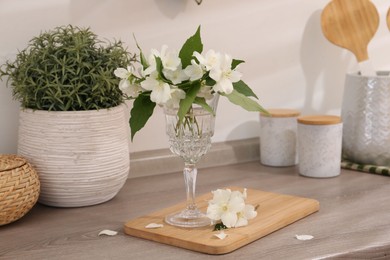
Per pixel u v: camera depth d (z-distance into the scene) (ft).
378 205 4.83
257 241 4.06
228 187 5.27
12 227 4.38
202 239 3.94
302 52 6.64
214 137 6.25
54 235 4.22
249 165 6.14
